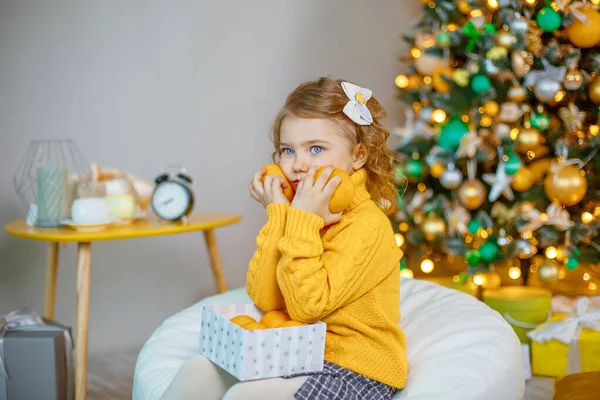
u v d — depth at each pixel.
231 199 3.19
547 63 2.74
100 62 2.88
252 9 3.17
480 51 2.78
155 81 2.98
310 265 1.44
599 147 2.75
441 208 2.93
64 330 2.00
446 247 2.87
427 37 3.07
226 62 3.12
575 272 3.65
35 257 2.81
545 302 2.54
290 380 1.37
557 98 2.78
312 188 1.48
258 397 1.33
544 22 2.73
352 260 1.48
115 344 2.98
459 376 1.54
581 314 2.47
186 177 2.47
